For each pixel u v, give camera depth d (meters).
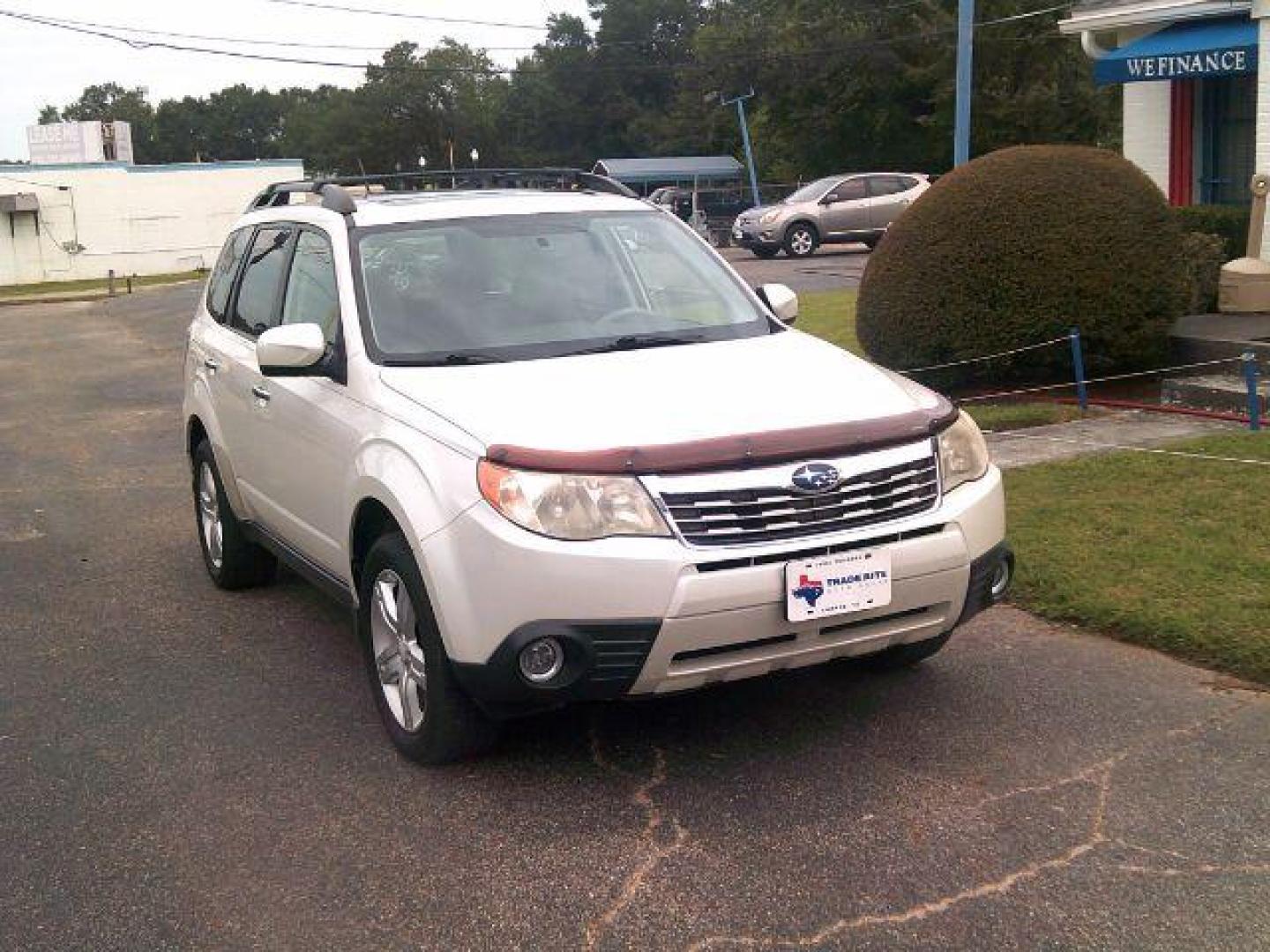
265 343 4.88
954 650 5.41
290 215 6.10
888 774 4.30
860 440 4.09
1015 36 41.69
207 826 4.15
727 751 4.53
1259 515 6.52
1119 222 9.66
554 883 3.71
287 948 3.44
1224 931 3.35
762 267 25.00
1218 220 12.48
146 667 5.70
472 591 4.00
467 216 5.54
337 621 6.29
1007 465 7.99
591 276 5.39
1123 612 5.46
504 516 3.93
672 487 3.89
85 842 4.07
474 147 94.75
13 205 52.38
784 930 3.42
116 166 53.69
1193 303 11.23
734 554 3.88
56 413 14.42
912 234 10.20
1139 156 14.80
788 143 48.66
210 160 133.38
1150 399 9.76
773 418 4.16
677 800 4.18
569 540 3.86
